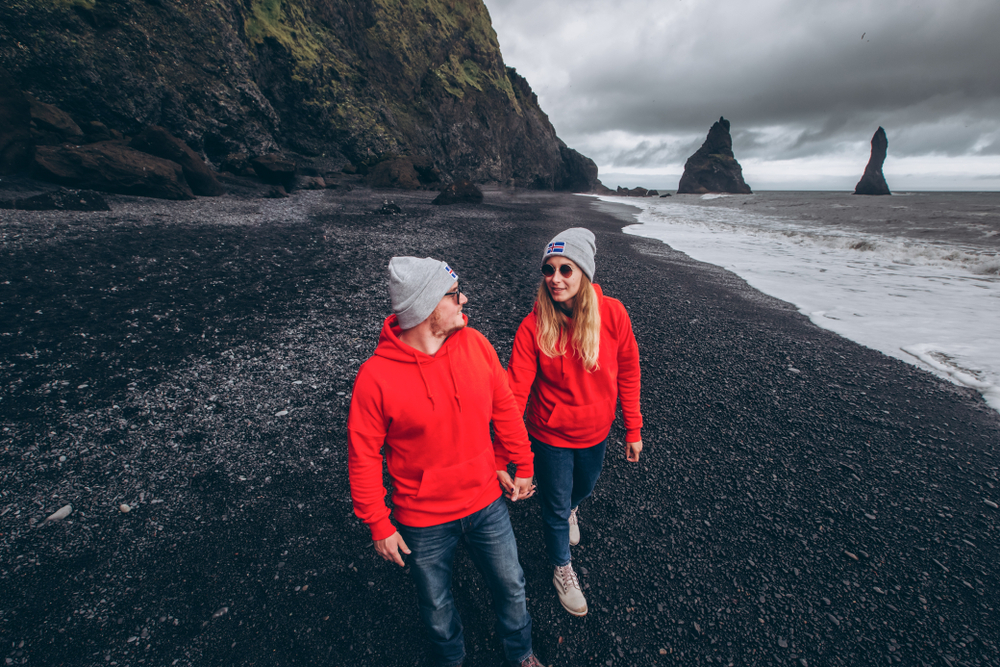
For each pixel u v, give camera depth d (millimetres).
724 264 9961
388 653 1802
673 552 2309
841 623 1926
